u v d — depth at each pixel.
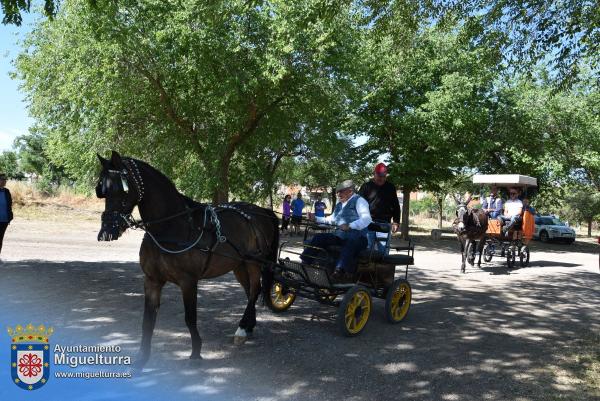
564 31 8.11
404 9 8.16
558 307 8.45
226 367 4.91
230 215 5.75
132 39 13.84
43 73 16.52
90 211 24.05
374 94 20.39
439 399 4.34
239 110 16.52
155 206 4.77
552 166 22.45
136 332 5.89
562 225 29.05
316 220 6.75
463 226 12.18
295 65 15.99
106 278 8.99
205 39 14.04
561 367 5.30
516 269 13.48
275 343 5.76
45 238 14.72
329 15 7.86
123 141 17.83
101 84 14.56
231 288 8.78
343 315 5.99
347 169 26.86
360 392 4.42
